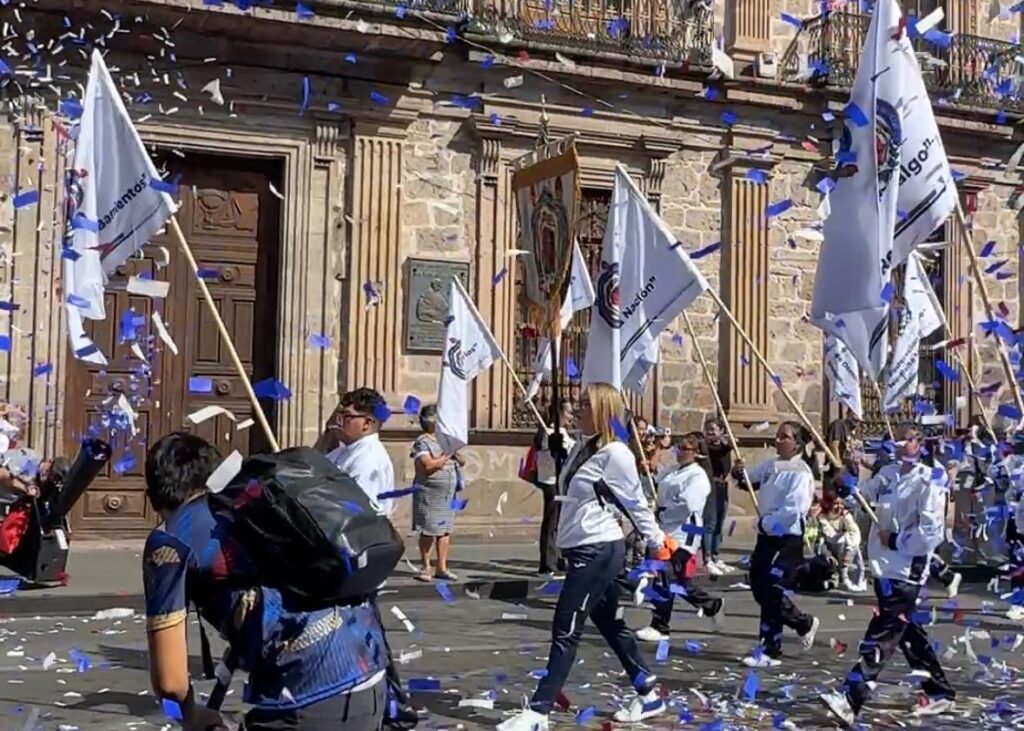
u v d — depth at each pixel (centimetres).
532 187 935
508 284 1681
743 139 1822
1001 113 1505
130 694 753
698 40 1795
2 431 1132
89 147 803
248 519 339
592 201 1769
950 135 1980
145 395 1534
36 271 1459
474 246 1677
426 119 1658
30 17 1435
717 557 1460
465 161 1678
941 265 1973
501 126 1673
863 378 1853
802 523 902
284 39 1531
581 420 682
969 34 2003
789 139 1850
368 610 363
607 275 913
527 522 1666
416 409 959
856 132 709
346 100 1598
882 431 1877
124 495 1530
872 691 727
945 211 699
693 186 1811
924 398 1898
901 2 2019
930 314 1141
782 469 909
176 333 1557
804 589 1305
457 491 1281
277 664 339
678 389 1788
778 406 1842
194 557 339
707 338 1816
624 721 695
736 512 1783
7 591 1053
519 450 1675
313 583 339
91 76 809
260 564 341
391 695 620
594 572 659
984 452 1357
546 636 1006
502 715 704
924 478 709
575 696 764
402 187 1631
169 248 1559
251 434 1589
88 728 668
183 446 360
